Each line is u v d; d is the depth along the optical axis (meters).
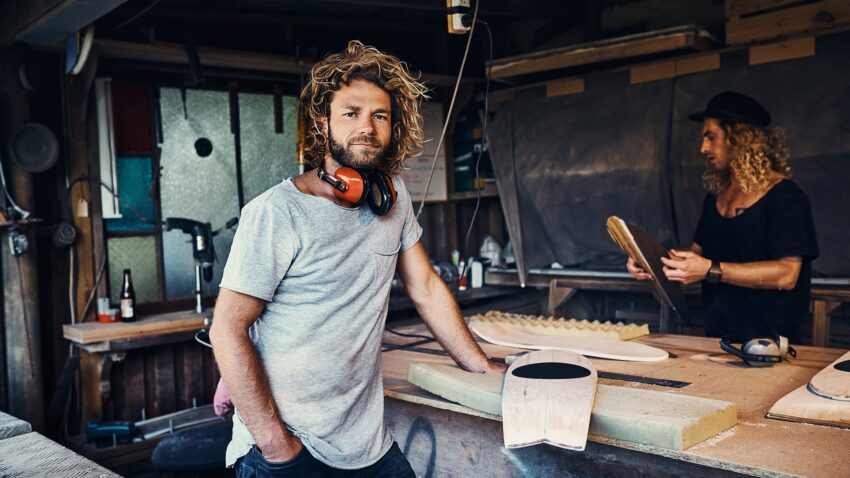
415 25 4.87
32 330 3.45
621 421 1.37
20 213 3.38
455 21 2.08
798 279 2.39
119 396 3.75
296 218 1.39
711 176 2.65
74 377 3.65
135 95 3.83
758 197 2.43
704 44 3.56
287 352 1.43
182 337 3.58
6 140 3.40
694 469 1.39
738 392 1.67
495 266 4.70
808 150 3.29
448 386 1.70
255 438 1.38
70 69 3.31
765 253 2.42
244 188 4.20
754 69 3.43
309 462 1.44
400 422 2.00
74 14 2.85
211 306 4.06
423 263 1.78
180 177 3.98
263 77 4.14
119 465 3.38
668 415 1.37
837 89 3.22
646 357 1.99
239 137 4.15
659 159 3.74
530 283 4.32
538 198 4.23
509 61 4.05
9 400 3.47
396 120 1.59
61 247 3.63
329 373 1.45
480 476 1.79
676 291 2.44
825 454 1.26
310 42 4.50
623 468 1.50
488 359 1.80
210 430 2.62
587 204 4.05
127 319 3.56
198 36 4.07
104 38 3.39
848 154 3.20
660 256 2.40
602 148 3.94
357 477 1.51
